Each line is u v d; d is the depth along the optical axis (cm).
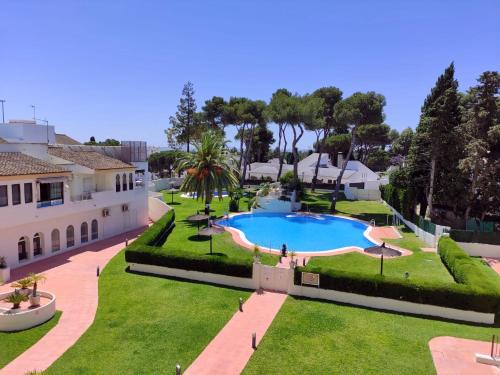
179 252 2673
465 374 1540
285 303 2242
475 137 3872
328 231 4447
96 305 2189
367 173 8425
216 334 1855
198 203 6022
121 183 4003
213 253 3195
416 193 4506
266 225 4728
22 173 2728
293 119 6044
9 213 2673
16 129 3816
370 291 2203
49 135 4228
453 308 2073
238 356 1658
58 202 3141
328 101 7031
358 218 5038
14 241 2800
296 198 6047
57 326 1933
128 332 1864
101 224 3778
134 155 4491
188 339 1800
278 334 1856
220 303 2225
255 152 11031
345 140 9425
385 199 6116
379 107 5241
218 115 8131
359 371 1553
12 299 1980
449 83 4381
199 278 2608
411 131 9712
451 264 2720
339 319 2034
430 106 4369
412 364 1606
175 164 8769
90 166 3556
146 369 1554
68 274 2712
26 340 1791
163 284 2527
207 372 1541
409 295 2131
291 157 12275
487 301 2011
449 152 3947
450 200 4091
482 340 1825
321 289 2320
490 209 3956
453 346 1761
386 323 1995
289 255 3212
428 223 3694
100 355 1658
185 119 9250
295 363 1609
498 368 1584
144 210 4506
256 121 7556
